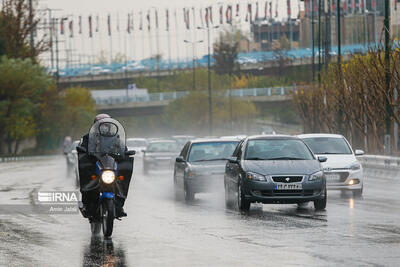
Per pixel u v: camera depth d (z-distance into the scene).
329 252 27.58
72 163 96.31
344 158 55.94
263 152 46.31
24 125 195.88
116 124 32.53
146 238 32.56
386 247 28.64
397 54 98.12
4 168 136.88
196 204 50.09
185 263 25.88
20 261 26.73
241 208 44.56
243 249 28.75
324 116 140.88
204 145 55.94
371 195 56.56
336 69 121.56
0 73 187.12
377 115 106.62
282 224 36.84
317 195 43.50
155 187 69.88
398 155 104.50
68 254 28.30
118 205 33.06
